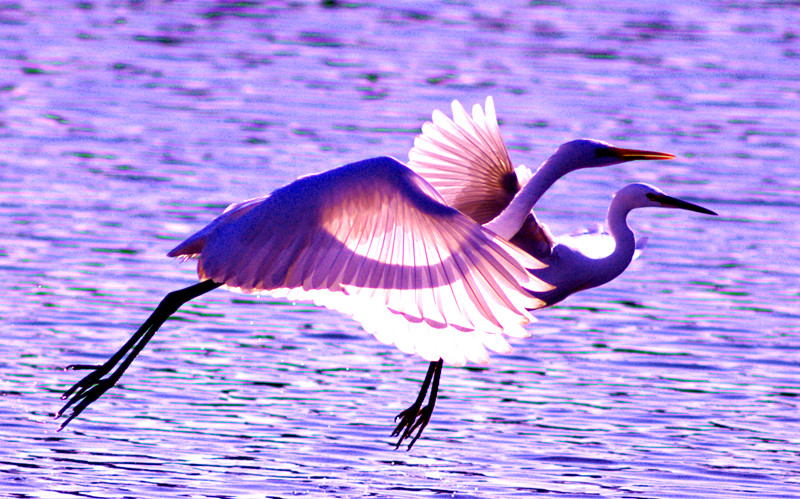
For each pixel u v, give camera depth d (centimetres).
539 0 3431
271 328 1462
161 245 1705
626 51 2900
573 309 1538
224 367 1327
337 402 1243
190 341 1400
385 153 2120
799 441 1172
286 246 696
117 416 1185
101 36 2950
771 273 1662
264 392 1260
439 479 1070
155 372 1301
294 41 2953
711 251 1742
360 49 2884
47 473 1052
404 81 2620
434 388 909
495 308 680
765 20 3231
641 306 1548
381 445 1141
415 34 3030
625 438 1170
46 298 1495
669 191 1994
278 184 1961
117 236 1731
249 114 2370
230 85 2575
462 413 1225
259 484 1049
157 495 1020
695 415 1229
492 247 670
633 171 2098
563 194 1969
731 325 1480
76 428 1152
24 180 1966
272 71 2686
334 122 2317
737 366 1361
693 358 1383
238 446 1127
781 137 2294
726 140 2264
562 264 970
